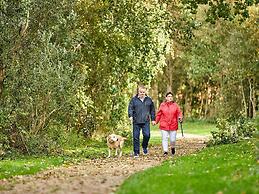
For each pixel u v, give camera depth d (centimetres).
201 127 5697
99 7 2788
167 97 2055
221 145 2223
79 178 1352
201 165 1376
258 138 1343
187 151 2288
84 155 2133
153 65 2861
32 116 2227
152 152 2264
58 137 2384
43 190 1157
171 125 2044
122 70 2838
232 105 5066
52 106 2234
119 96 2883
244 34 4731
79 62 2767
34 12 2195
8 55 2138
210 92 6931
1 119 2050
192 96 7331
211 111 6725
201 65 5325
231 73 4872
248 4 2369
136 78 2845
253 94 4922
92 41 2794
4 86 2150
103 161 1864
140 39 2800
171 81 6662
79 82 2308
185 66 6481
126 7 2797
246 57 4762
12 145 2125
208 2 2608
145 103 2052
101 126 2866
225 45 5122
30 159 1914
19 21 2108
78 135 2695
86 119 2814
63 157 2009
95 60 2838
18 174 1473
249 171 1172
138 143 2031
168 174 1209
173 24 2859
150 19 2812
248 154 1583
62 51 2262
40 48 2216
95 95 2864
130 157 2016
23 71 2178
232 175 1134
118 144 2061
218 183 1025
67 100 2255
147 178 1147
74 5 2480
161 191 978
